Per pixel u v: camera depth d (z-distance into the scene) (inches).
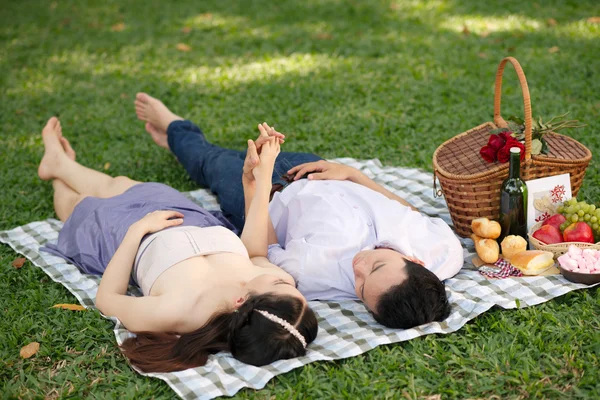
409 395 98.6
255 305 103.3
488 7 305.3
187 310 110.2
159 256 117.9
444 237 127.0
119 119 219.5
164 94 238.2
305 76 244.7
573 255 120.9
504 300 116.7
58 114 225.6
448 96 219.5
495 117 144.6
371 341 108.0
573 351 105.0
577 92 212.2
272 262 127.6
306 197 135.1
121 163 190.9
